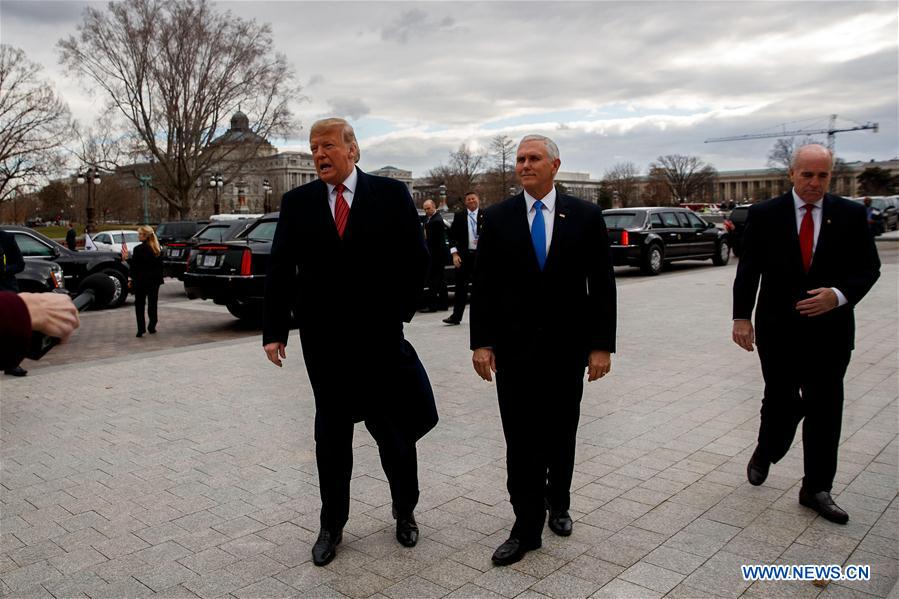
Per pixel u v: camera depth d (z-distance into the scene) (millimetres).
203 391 6410
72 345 9539
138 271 10109
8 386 6699
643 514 3625
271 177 85062
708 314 10656
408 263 3338
